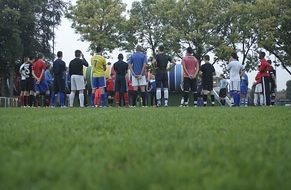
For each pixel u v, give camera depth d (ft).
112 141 17.58
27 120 30.94
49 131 21.76
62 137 18.86
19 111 47.29
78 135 20.15
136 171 10.79
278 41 190.60
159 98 70.79
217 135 19.74
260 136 19.27
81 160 12.59
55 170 10.87
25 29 196.03
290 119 31.32
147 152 14.25
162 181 9.55
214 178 9.82
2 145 16.48
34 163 11.75
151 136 19.19
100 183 9.47
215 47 188.96
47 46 207.62
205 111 44.83
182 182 9.52
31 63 78.23
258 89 82.94
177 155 13.29
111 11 189.47
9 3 189.57
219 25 190.29
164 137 18.83
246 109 50.42
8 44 185.06
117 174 10.43
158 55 70.54
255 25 182.39
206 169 10.93
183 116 35.14
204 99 75.10
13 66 191.93
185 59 72.49
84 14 193.06
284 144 16.48
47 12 206.08
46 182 9.67
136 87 73.92
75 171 10.83
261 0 183.73
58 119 31.73
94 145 16.40
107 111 46.06
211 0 185.16
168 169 10.75
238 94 80.23
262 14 184.96
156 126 24.90
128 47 194.59
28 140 17.70
